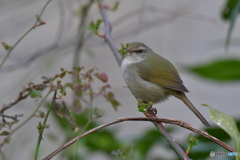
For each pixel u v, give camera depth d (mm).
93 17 11688
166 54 14953
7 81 12578
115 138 8133
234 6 9633
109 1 14008
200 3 15648
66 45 11000
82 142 7957
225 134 7645
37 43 13141
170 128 8266
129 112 13594
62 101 6355
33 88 5875
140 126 13555
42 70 10625
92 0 10633
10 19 12102
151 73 9367
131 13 14031
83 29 10664
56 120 8062
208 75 9477
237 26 15633
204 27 15305
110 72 13656
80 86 6246
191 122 14578
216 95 15102
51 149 9828
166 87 9156
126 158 6301
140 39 14820
